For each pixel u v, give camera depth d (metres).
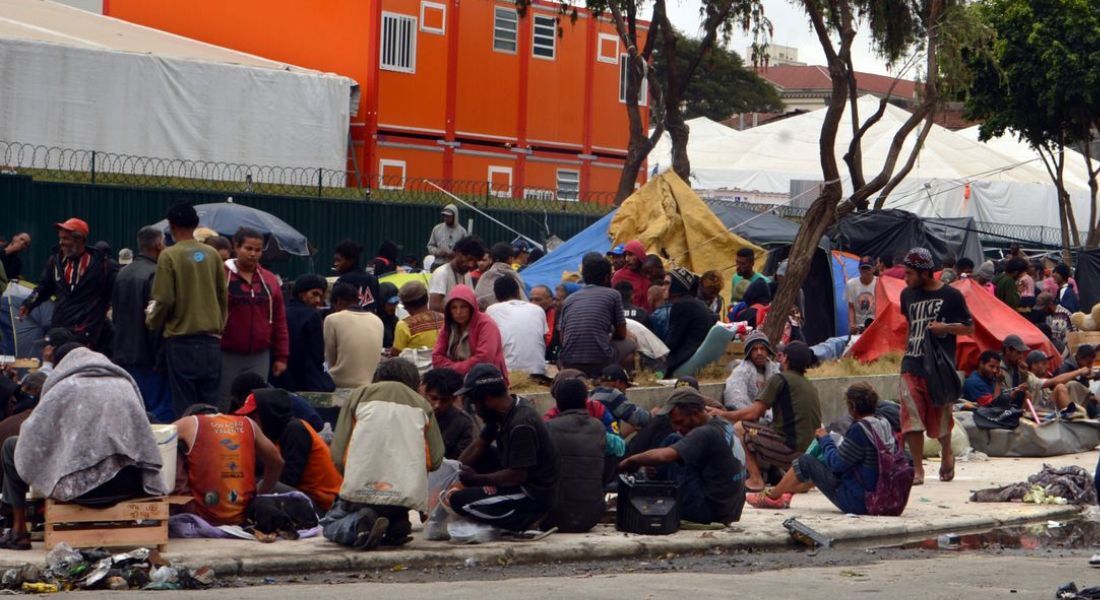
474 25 43.06
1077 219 52.31
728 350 17.95
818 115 56.12
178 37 40.72
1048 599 8.96
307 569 10.12
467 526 11.15
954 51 23.50
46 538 9.84
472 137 43.16
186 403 12.77
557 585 9.38
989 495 14.55
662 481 12.02
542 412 15.12
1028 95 43.56
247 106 36.47
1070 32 42.12
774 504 13.61
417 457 10.65
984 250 41.62
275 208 31.73
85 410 9.83
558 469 11.38
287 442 11.35
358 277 17.03
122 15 45.62
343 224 32.88
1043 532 13.02
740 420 14.30
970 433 18.59
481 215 35.47
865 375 19.89
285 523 10.91
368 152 40.47
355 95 40.16
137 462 9.92
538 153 45.22
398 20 41.06
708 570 10.62
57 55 33.12
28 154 32.84
